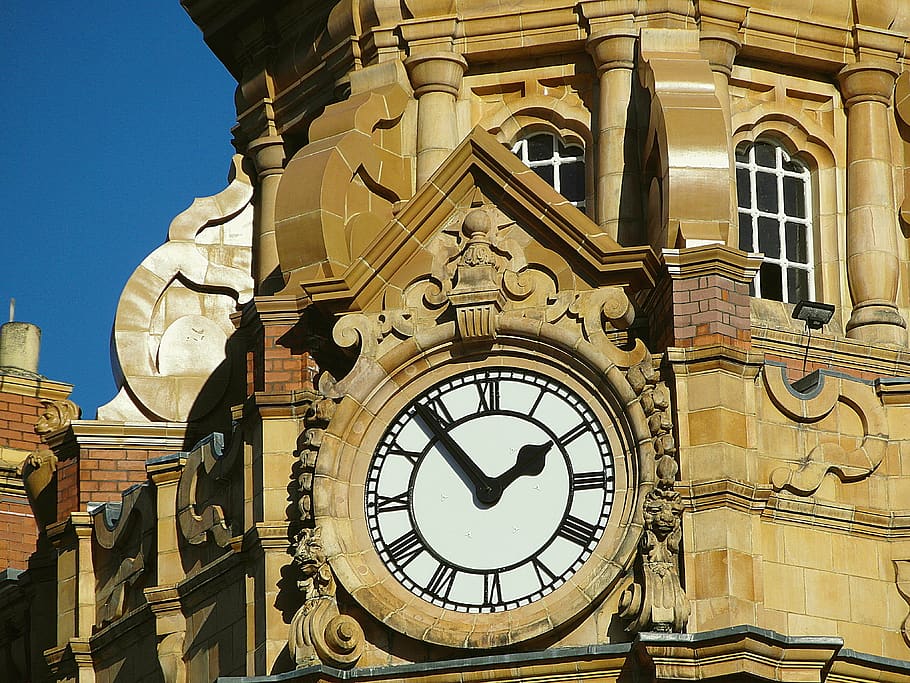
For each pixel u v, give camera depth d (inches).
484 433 1929.1
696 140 2006.6
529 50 2219.5
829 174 2234.3
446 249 1967.3
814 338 2094.0
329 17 2258.9
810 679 1836.9
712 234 1984.5
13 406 2650.1
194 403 2245.3
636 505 1887.3
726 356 1915.6
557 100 2222.0
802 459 1958.7
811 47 2237.9
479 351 1945.1
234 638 1972.2
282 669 1916.8
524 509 1908.2
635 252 1950.1
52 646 2182.6
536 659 1850.4
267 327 1991.9
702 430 1904.5
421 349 1942.7
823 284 2207.2
